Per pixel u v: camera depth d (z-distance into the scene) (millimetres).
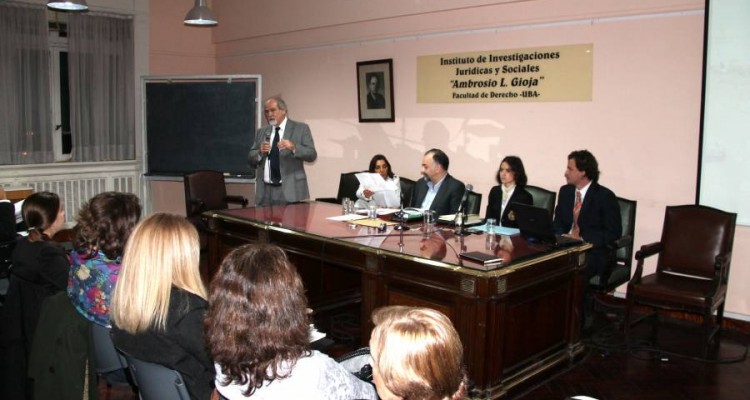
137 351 1652
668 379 3242
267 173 5039
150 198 7051
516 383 2893
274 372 1358
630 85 4344
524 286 2842
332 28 6273
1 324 2289
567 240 3219
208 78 6441
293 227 3539
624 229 4035
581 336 3730
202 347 1653
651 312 4359
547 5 4664
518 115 4938
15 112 6055
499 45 4984
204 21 5723
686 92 4113
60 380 1936
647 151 4316
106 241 2014
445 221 3705
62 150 6629
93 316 2061
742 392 3100
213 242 4258
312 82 6602
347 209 4078
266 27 6941
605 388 3113
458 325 2746
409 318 1214
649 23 4215
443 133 5453
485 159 5184
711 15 3898
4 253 2967
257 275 1386
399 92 5758
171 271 1657
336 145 6445
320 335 2137
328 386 1401
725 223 3734
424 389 1134
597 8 4418
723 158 3969
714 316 4141
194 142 6586
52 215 2412
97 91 6629
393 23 5707
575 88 4605
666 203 4266
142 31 6938
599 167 4543
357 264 3188
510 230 3498
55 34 6465
